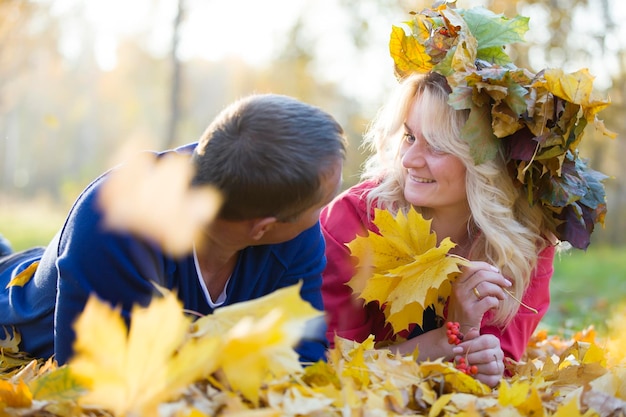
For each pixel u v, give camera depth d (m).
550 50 11.27
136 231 1.67
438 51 2.29
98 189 1.74
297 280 1.99
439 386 1.76
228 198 1.61
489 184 2.25
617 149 17.70
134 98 39.41
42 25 17.69
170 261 1.74
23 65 18.33
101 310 1.29
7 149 39.22
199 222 1.67
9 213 15.12
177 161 1.67
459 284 2.17
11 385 1.43
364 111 17.41
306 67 18.16
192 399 1.40
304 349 1.90
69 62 38.81
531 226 2.36
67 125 41.31
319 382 1.67
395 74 2.42
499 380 2.08
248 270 1.90
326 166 1.62
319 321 1.99
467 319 2.15
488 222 2.25
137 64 38.09
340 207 2.40
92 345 1.28
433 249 2.04
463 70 2.16
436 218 2.40
